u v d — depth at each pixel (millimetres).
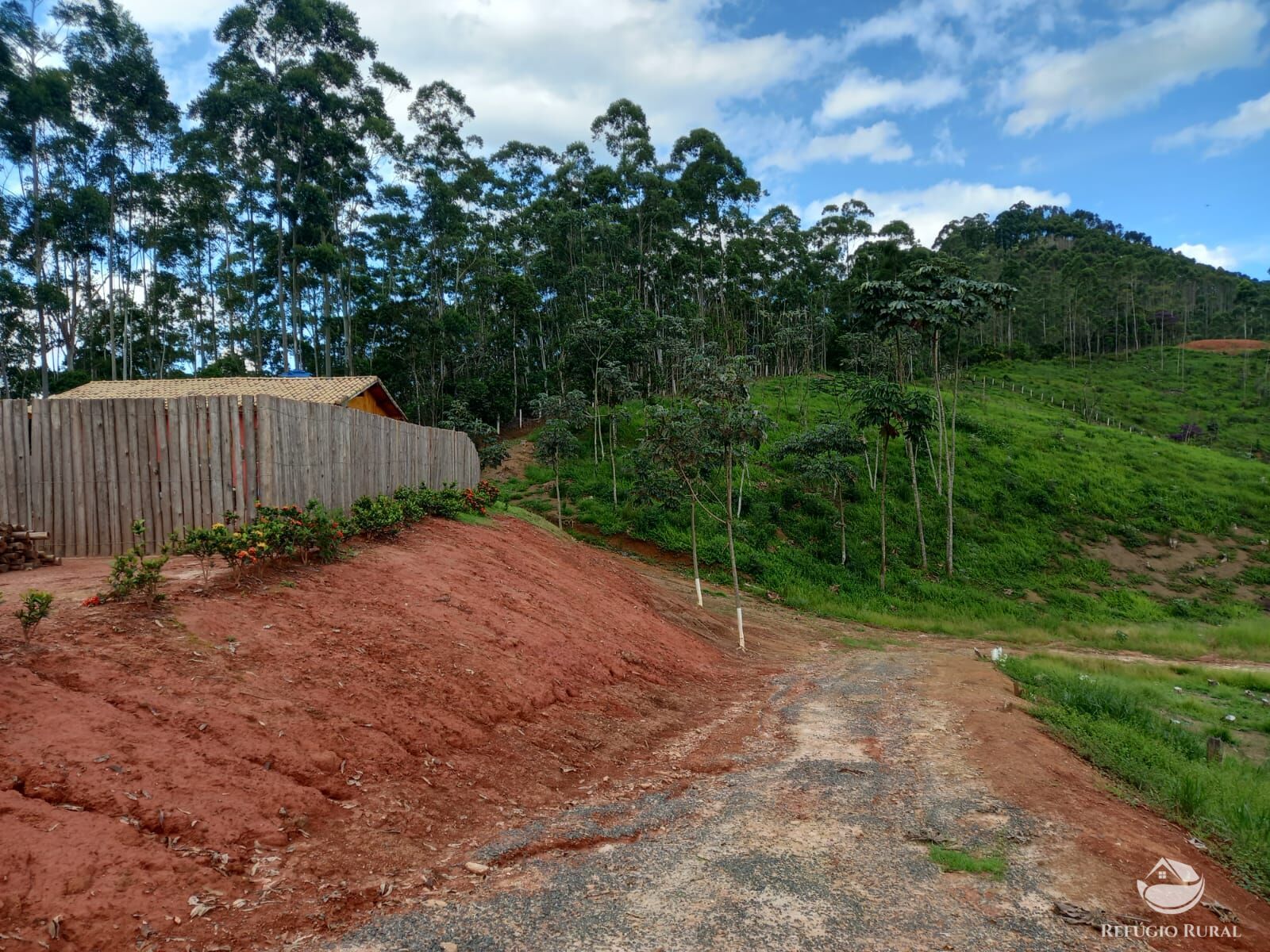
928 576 28438
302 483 9570
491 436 38938
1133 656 21188
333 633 6520
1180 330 97312
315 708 5234
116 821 3498
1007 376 74812
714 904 4043
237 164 39750
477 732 6219
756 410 17266
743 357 17594
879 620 23219
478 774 5637
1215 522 35219
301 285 45344
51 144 35156
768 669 14406
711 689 11594
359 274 43594
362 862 4059
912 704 10359
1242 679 17656
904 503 33719
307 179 40938
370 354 42281
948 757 7449
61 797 3500
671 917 3869
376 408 21594
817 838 5148
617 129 58094
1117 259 95938
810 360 63938
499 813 5199
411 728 5660
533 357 51188
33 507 8305
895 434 29281
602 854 4750
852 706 10336
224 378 21844
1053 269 107875
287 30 39812
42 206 32719
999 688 11812
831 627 21797
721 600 22453
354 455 11359
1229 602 28734
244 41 40344
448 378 46781
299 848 3973
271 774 4363
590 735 7434
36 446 8352
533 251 58094
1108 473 39625
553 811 5496
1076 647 22062
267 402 8750
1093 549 32594
